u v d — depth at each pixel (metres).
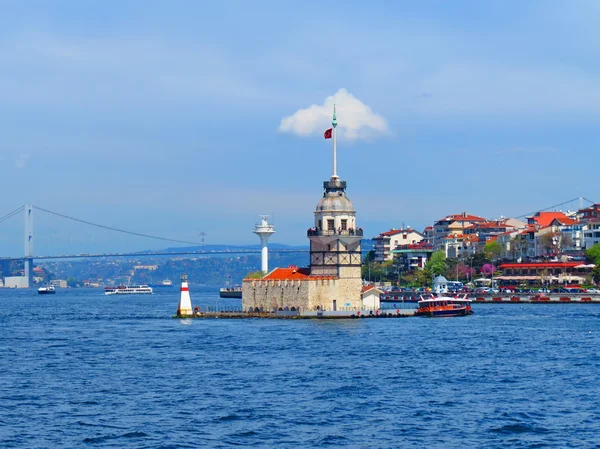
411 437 113.88
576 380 150.75
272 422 121.44
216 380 153.12
